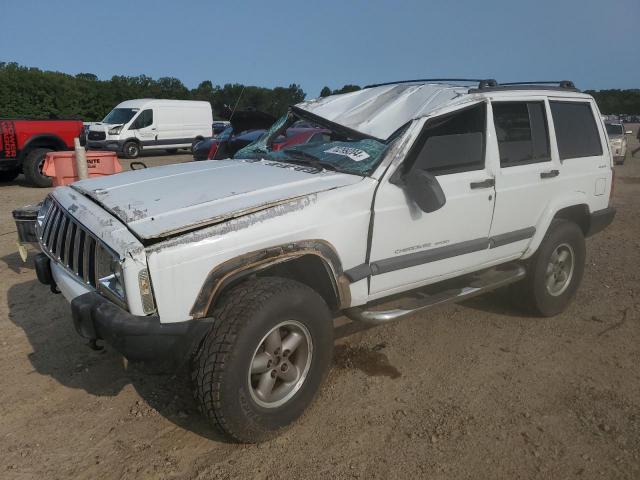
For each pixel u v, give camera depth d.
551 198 4.77
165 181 3.65
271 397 3.18
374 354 4.35
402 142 3.68
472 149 4.12
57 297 5.34
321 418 3.46
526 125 4.59
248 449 3.15
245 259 2.99
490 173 4.21
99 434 3.27
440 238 3.96
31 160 12.36
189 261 2.83
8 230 8.22
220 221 2.95
